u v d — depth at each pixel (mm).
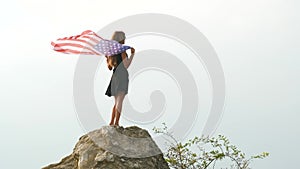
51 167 8836
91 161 8242
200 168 11211
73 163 8719
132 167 8156
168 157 11203
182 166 11172
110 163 8133
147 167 8281
